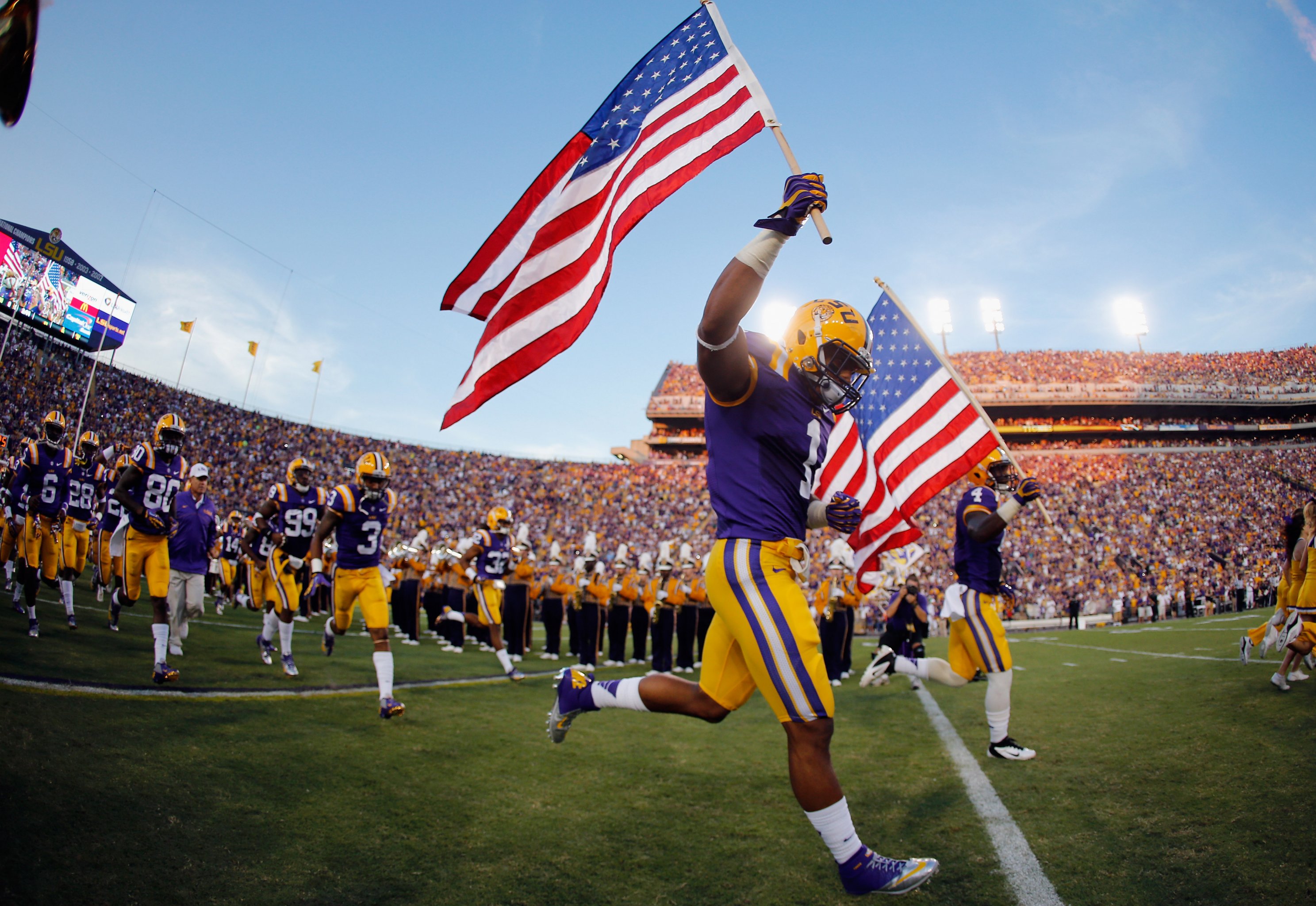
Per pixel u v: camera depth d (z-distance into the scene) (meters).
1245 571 32.31
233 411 32.41
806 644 2.43
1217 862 2.85
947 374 6.07
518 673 8.48
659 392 58.91
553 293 3.25
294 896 2.58
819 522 2.76
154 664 5.88
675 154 3.54
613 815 3.67
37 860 2.47
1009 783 4.19
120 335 29.12
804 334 2.64
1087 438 51.12
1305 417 50.28
